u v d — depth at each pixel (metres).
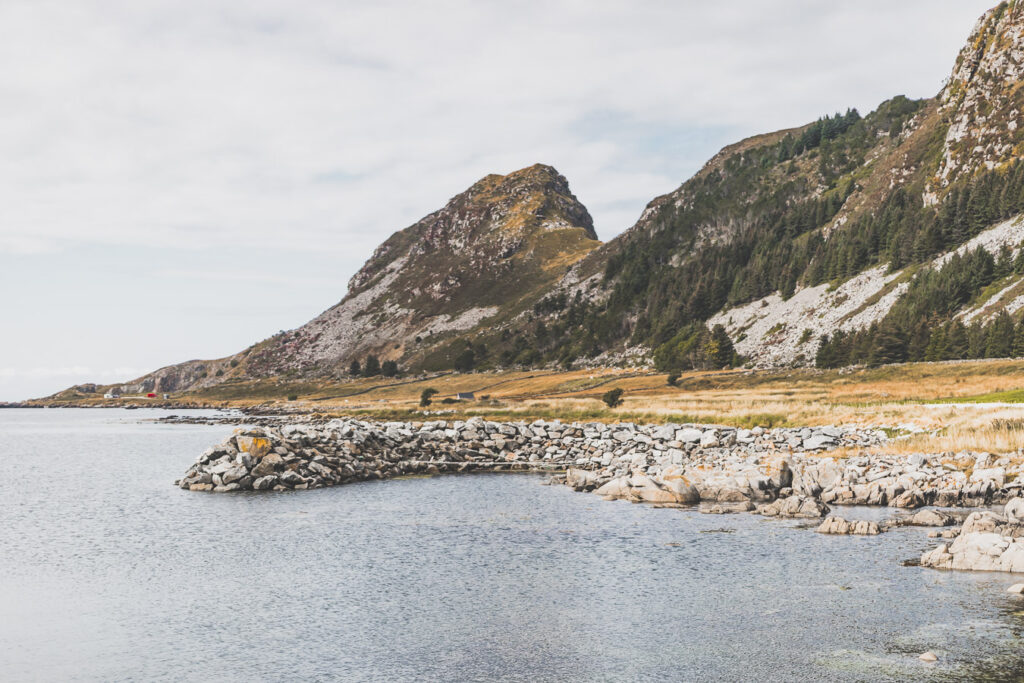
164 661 18.28
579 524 34.59
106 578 26.19
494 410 103.12
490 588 24.22
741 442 58.69
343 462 54.06
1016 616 20.05
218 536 33.22
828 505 37.75
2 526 36.34
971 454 43.12
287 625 20.88
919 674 16.33
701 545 29.47
